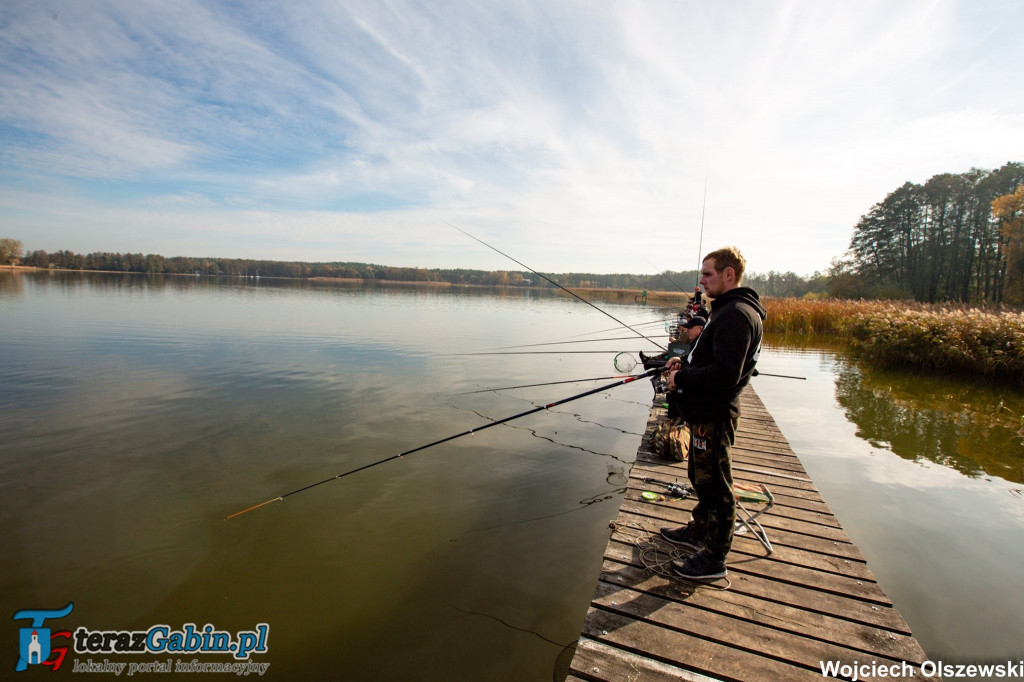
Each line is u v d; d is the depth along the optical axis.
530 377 10.62
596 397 9.20
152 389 8.36
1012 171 39.62
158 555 3.81
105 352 11.48
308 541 4.06
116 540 3.97
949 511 4.70
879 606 2.71
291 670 2.78
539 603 3.35
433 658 2.86
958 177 43.03
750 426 6.38
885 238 48.94
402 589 3.48
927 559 3.89
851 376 11.55
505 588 3.51
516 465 5.77
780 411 8.40
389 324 19.77
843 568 3.05
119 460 5.44
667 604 2.71
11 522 4.17
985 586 3.56
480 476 5.43
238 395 8.17
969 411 8.42
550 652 2.91
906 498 4.98
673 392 2.78
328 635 3.04
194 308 22.80
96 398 7.72
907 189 46.78
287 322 18.83
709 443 2.68
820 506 3.96
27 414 6.86
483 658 2.86
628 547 3.28
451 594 3.43
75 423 6.54
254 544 4.00
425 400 8.40
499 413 7.79
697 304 6.50
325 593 3.43
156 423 6.66
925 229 45.56
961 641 3.01
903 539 4.19
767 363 13.43
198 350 12.12
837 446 6.58
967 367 11.62
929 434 7.09
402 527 4.31
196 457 5.59
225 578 3.57
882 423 7.65
